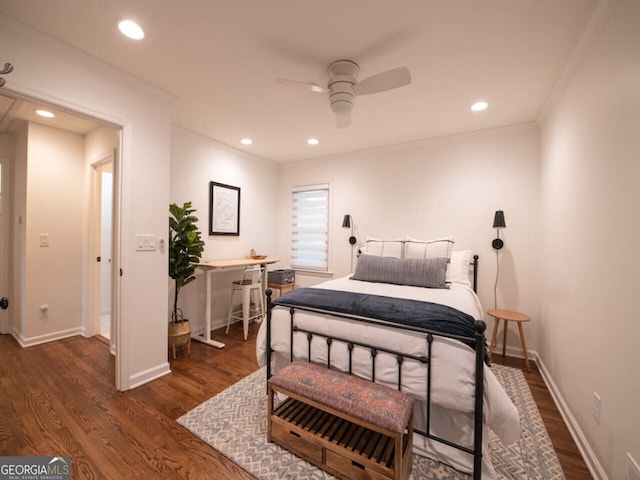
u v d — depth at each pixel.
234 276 3.85
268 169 4.38
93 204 3.24
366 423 1.29
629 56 1.21
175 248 2.71
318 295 2.01
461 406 1.34
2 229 3.15
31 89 1.62
